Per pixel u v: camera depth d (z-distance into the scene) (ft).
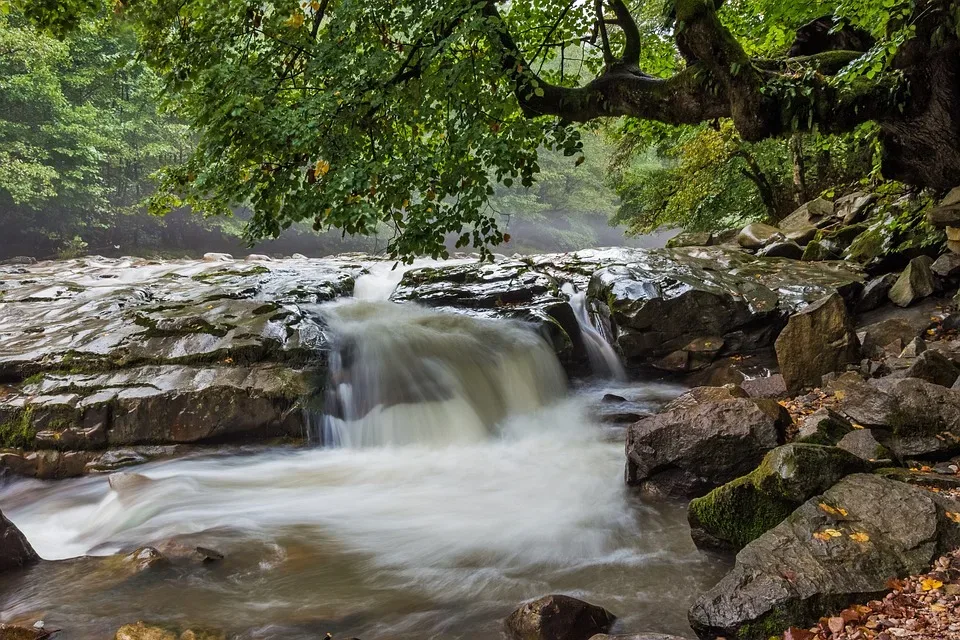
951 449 16.74
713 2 22.43
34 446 23.30
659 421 19.56
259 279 40.37
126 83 101.14
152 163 107.86
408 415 27.55
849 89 21.70
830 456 14.83
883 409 18.22
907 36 20.16
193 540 17.19
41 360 25.99
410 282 39.50
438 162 22.24
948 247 32.68
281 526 18.67
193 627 12.94
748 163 64.64
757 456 18.02
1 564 15.79
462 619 13.64
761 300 32.68
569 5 29.14
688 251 42.34
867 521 13.08
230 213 25.64
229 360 26.08
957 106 21.21
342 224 21.35
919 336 27.61
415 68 22.80
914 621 10.68
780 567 12.27
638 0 46.16
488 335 31.76
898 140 23.41
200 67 24.38
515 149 21.25
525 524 18.67
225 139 23.17
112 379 24.91
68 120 90.38
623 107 24.75
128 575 15.52
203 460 23.72
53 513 20.56
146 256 107.96
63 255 93.76
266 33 24.14
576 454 24.72
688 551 16.42
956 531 12.69
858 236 41.09
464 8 21.71
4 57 81.51
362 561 16.48
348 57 22.86
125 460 23.25
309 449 25.45
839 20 26.20
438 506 20.24
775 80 21.74
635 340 32.65
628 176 82.53
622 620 13.42
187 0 23.90
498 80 22.09
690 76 23.09
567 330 34.12
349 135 22.27
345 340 29.50
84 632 13.14
